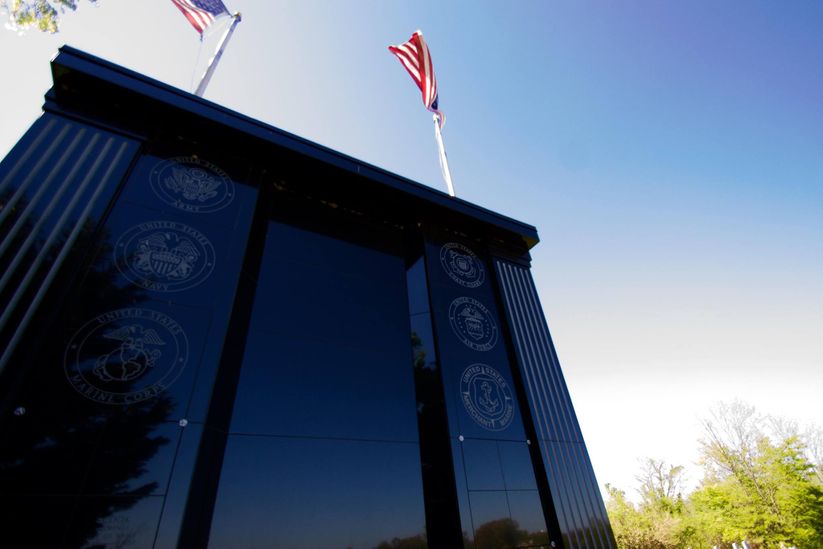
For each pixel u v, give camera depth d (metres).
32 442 3.43
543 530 5.88
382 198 7.88
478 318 7.69
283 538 4.29
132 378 4.11
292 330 5.68
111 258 4.62
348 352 6.04
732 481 27.11
